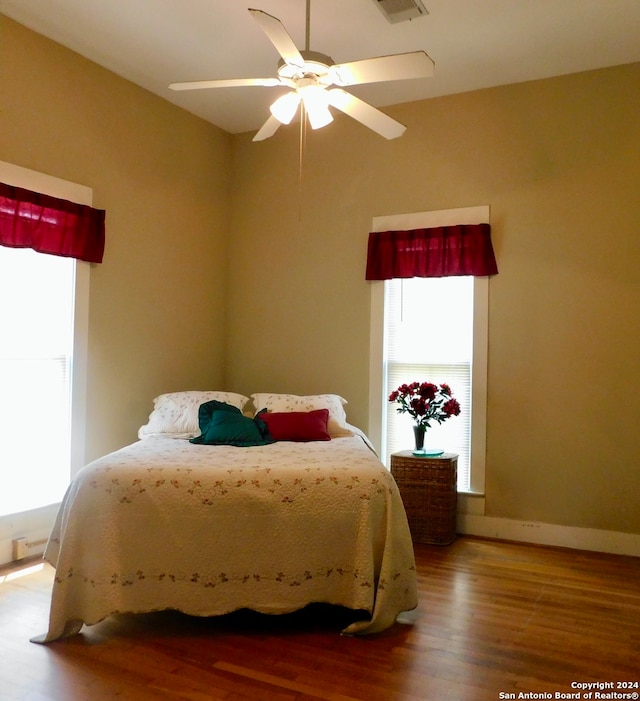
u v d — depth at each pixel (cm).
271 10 320
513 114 404
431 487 387
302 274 475
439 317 427
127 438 404
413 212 433
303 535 255
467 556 362
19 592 293
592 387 380
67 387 365
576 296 385
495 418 405
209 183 482
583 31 338
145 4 316
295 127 480
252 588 254
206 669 224
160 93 427
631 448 370
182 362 454
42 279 350
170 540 254
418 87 411
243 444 334
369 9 317
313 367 469
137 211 413
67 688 210
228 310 502
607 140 379
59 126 356
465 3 311
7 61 327
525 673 222
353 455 303
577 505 382
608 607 285
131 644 244
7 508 331
